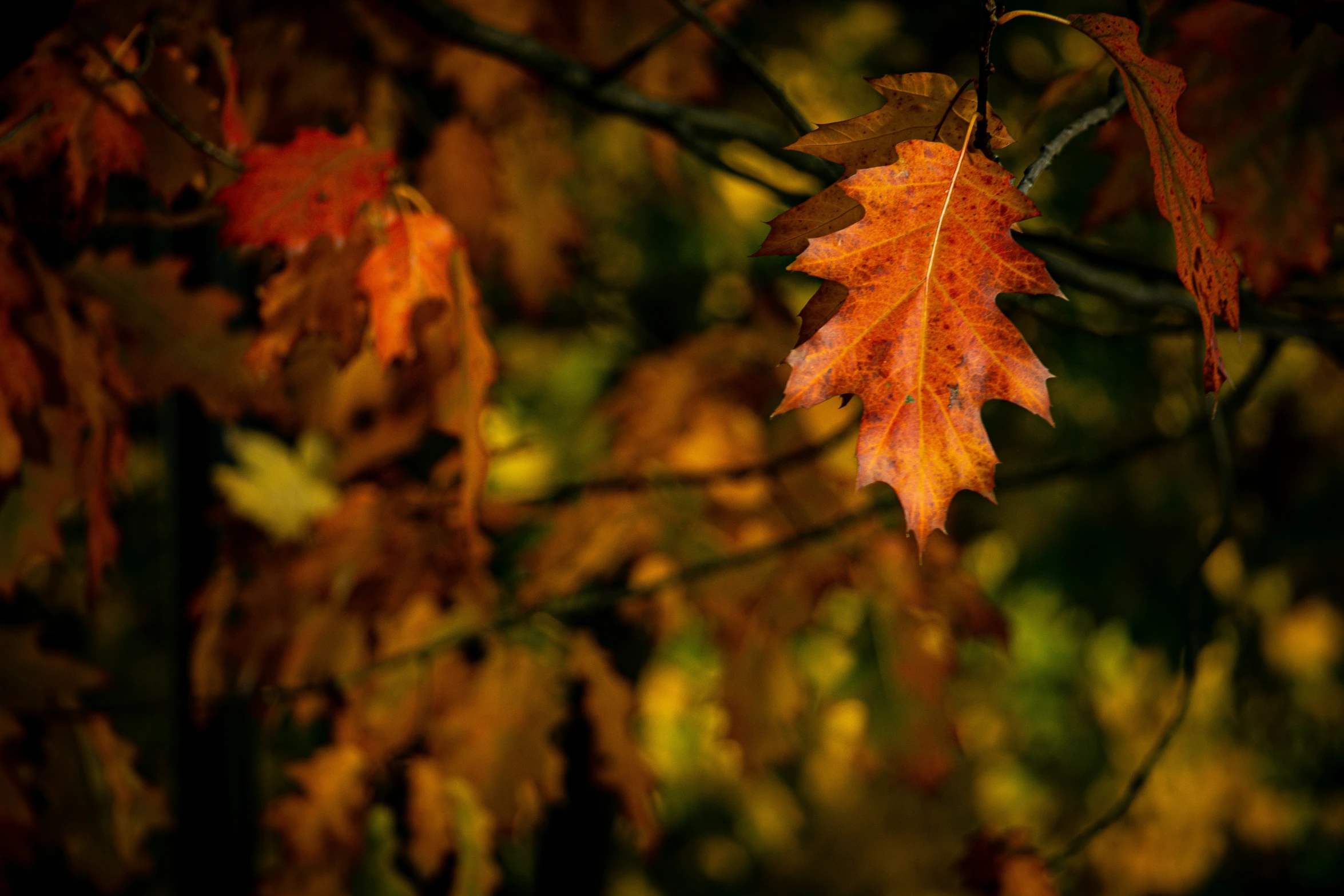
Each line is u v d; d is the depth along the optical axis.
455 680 2.01
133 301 1.76
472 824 2.06
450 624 2.08
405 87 2.15
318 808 1.93
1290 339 1.84
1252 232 1.70
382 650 2.01
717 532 2.15
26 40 1.62
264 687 1.93
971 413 1.39
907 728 2.09
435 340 1.68
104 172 1.65
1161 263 2.62
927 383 1.40
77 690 1.82
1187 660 1.82
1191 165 1.43
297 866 1.92
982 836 1.83
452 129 1.99
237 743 2.14
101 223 1.66
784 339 2.40
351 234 1.64
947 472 1.39
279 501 2.09
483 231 2.06
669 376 2.31
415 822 1.97
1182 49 1.69
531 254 2.31
